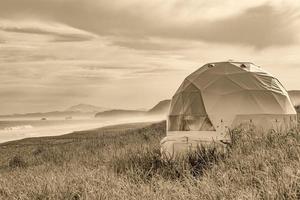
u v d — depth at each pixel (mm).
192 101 9938
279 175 5590
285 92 10586
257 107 9633
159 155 8914
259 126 9383
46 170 11406
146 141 15617
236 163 6738
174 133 9922
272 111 9734
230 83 9969
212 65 10734
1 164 18828
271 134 8320
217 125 9398
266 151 7039
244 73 10234
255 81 10078
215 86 9969
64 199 6324
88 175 7539
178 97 10398
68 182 7078
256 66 11000
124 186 6395
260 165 6430
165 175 7543
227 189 5395
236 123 9398
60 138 38062
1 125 147250
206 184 5754
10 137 66812
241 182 5848
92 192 6105
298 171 5324
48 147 24234
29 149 27047
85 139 30625
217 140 8922
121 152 10586
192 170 7461
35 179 8203
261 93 9875
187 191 5688
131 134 24047
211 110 9602
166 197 5621
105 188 6379
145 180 7074
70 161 13289
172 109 10406
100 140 22547
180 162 7969
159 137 16453
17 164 16625
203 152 8188
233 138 8422
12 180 9281
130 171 7711
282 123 9641
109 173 7797
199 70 10891
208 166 7414
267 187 5172
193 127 9648
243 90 9797
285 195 4906
